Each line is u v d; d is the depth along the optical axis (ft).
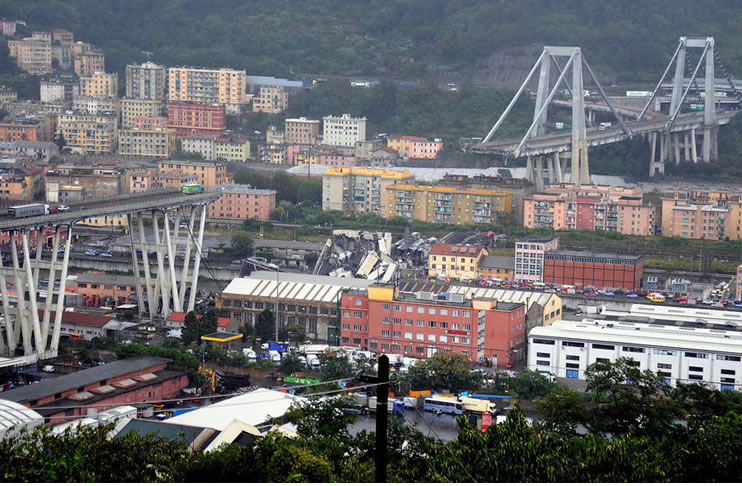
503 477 547.49
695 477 553.23
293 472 523.70
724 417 575.79
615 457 550.77
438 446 576.61
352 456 580.71
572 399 636.07
